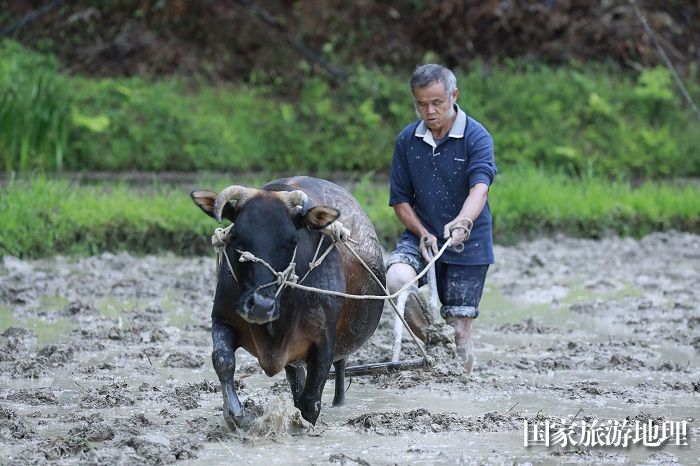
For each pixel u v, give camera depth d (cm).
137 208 1973
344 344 973
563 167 2802
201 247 1931
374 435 906
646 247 2100
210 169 2844
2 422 906
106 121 2748
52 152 2664
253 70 3262
